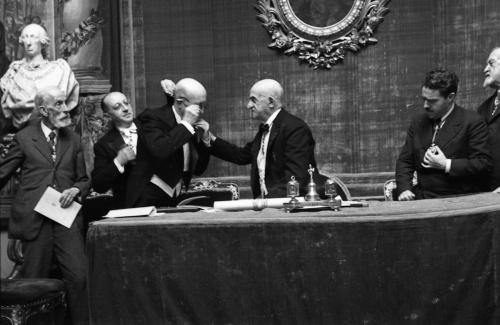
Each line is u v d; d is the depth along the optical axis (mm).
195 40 8742
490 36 8062
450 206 4684
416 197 5941
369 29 8492
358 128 8594
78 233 6574
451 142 5836
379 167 8555
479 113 6426
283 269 4492
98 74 8094
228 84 8766
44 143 6648
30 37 7648
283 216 4562
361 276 4434
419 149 5945
